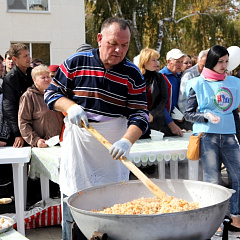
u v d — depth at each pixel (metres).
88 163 2.59
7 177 4.63
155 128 4.51
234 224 3.49
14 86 4.27
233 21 21.72
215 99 3.42
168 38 19.58
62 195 2.78
